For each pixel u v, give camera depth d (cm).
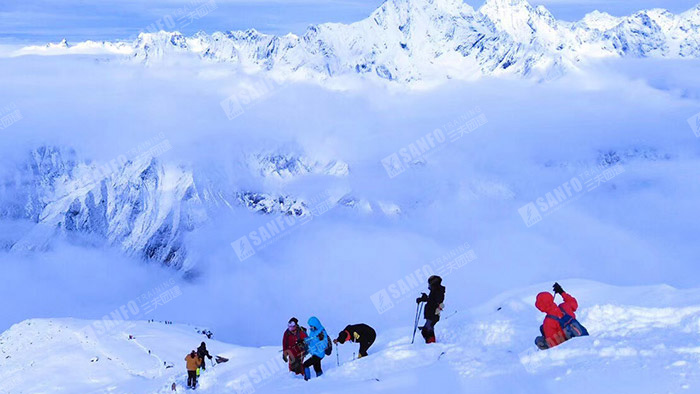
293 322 1292
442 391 806
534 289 1750
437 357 1078
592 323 1070
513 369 839
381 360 1112
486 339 1191
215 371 2033
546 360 850
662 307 1144
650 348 788
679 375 667
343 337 1311
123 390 2634
